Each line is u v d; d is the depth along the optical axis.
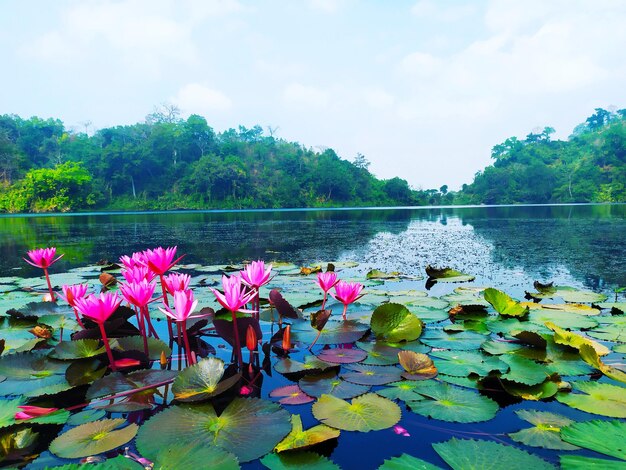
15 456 1.24
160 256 2.19
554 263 5.30
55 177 41.97
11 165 45.25
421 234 10.20
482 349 2.14
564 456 1.20
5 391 1.70
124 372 1.90
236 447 1.27
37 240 9.27
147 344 2.08
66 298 2.33
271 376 1.84
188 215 27.80
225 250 7.08
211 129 59.88
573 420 1.45
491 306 3.01
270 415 1.44
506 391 1.68
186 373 1.63
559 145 84.75
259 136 79.25
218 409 1.51
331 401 1.55
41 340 2.37
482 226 12.78
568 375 1.85
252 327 1.96
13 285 4.18
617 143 65.50
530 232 10.10
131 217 24.61
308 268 4.70
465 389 1.71
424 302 3.19
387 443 1.31
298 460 1.21
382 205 65.06
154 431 1.35
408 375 1.82
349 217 21.81
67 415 1.50
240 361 1.87
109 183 50.81
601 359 2.03
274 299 2.50
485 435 1.36
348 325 2.46
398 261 5.71
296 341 2.27
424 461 1.17
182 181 51.88
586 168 63.44
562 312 2.86
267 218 21.41
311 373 1.84
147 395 1.64
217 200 51.06
